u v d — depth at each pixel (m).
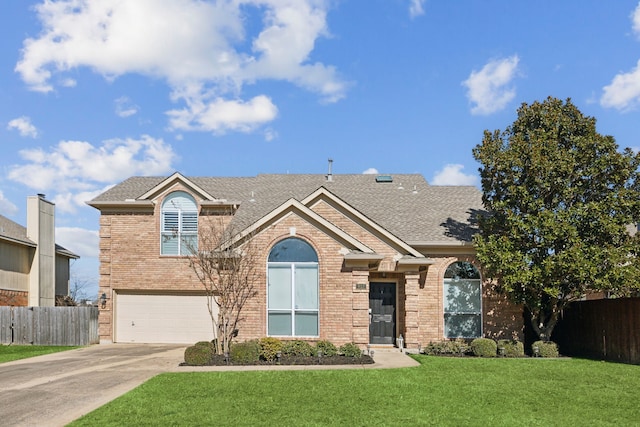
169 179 24.83
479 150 21.31
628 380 14.98
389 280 22.45
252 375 15.09
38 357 20.23
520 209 20.64
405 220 24.22
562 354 21.64
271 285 20.19
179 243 24.89
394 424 10.47
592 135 19.83
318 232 20.19
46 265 32.62
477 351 19.83
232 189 27.56
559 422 10.70
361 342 19.62
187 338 24.70
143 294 25.05
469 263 22.48
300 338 19.83
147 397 12.58
